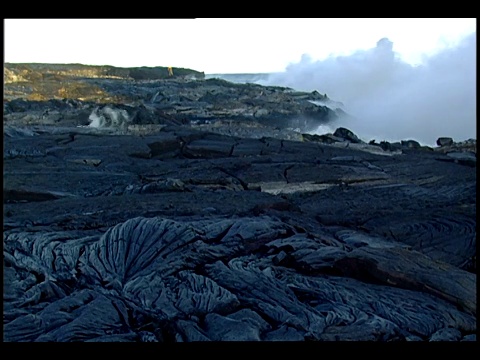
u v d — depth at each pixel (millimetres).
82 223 6992
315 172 11461
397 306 5027
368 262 5691
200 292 5066
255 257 6098
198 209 7641
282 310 4797
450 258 6914
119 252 5758
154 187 9242
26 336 4461
